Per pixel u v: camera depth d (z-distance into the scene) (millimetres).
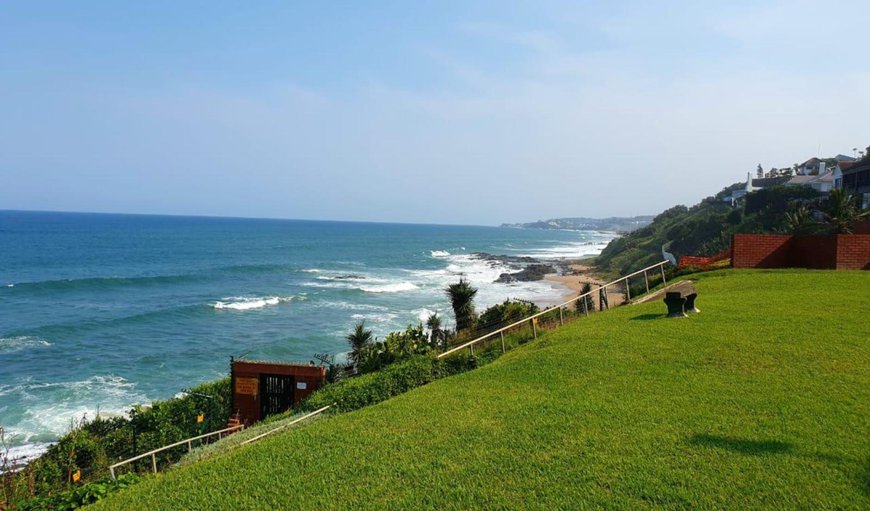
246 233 194000
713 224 70250
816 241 23750
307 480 7527
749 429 7980
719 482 6535
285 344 37031
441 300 55906
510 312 24641
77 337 38125
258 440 10930
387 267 92438
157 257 98312
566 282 72625
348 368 20422
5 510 9188
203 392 20156
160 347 36094
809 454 7102
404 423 9609
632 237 109688
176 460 15477
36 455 20281
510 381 11828
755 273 23141
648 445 7656
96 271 75875
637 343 13383
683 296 15828
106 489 8641
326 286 65812
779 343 12234
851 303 15930
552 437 8227
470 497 6633
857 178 51312
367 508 6609
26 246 112500
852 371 10219
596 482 6754
